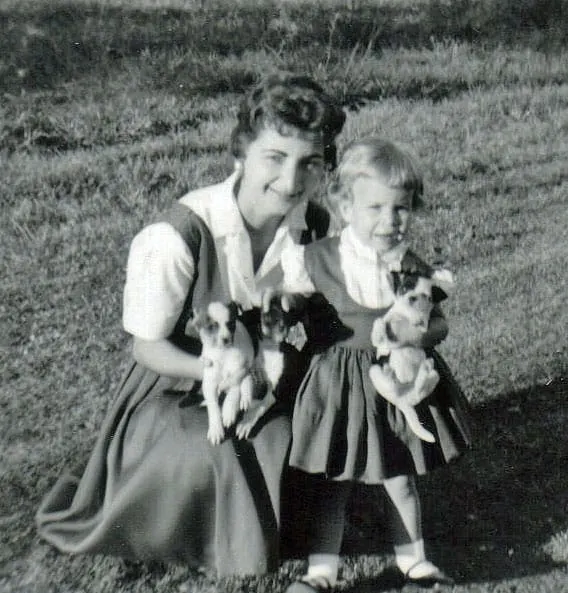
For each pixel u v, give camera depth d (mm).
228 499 2254
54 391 3045
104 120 3939
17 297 3338
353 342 2357
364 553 2586
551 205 4270
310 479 2426
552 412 3230
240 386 2279
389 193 2295
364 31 4645
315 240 2543
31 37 3973
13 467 2738
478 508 2807
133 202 3732
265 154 2217
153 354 2357
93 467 2418
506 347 3514
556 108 4781
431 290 2363
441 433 2381
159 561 2432
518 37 4938
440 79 4715
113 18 4148
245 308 2398
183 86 4148
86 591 2348
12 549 2459
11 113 3822
